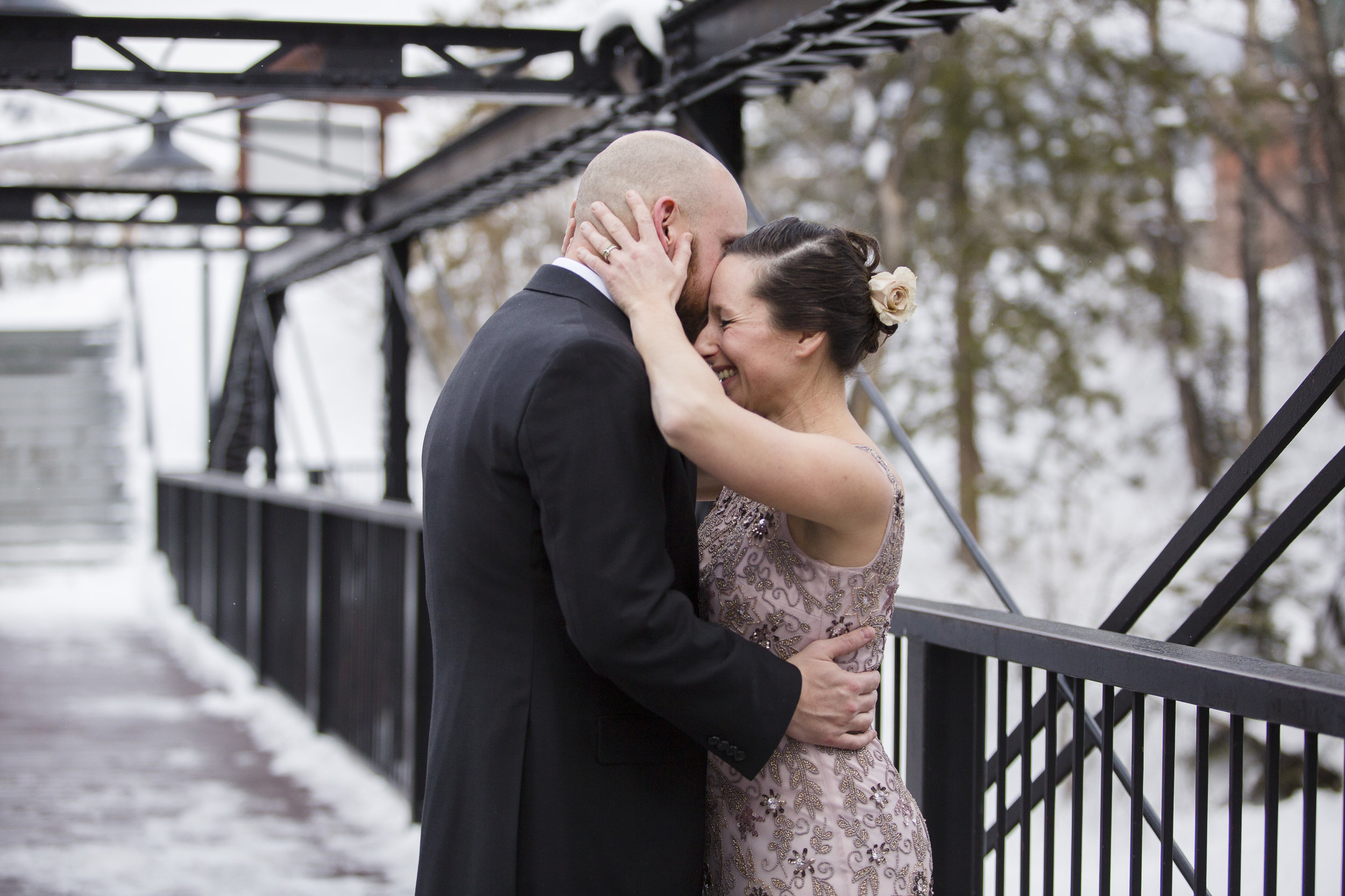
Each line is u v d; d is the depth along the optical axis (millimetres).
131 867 3844
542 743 1536
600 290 1600
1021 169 14242
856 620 1619
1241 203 14516
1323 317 13055
